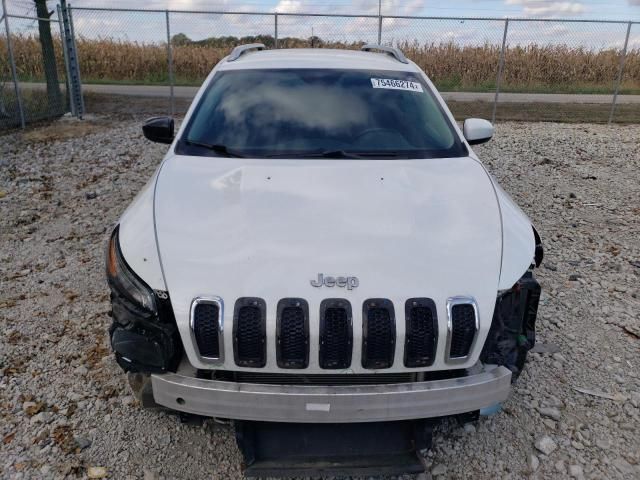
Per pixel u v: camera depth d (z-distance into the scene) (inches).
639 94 721.6
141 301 91.2
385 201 105.8
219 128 131.7
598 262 192.5
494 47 669.9
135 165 309.4
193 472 103.7
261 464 92.0
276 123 132.2
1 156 331.6
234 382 88.2
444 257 94.9
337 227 98.6
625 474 103.8
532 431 114.1
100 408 118.6
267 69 148.5
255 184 110.3
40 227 219.5
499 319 94.6
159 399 90.0
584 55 702.5
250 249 94.0
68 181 281.0
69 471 102.5
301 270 90.7
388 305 87.4
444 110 143.5
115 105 536.1
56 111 466.0
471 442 111.3
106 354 136.4
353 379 90.0
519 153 351.9
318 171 116.0
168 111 505.7
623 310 160.2
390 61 160.7
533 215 240.7
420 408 86.4
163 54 722.8
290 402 84.6
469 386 87.2
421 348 88.3
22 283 171.9
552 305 162.9
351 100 139.1
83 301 161.2
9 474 101.4
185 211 103.0
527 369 133.3
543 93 709.9
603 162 331.9
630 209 248.4
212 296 88.1
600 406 121.5
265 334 85.8
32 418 115.3
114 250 100.5
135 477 102.2
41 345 139.7
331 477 103.5
